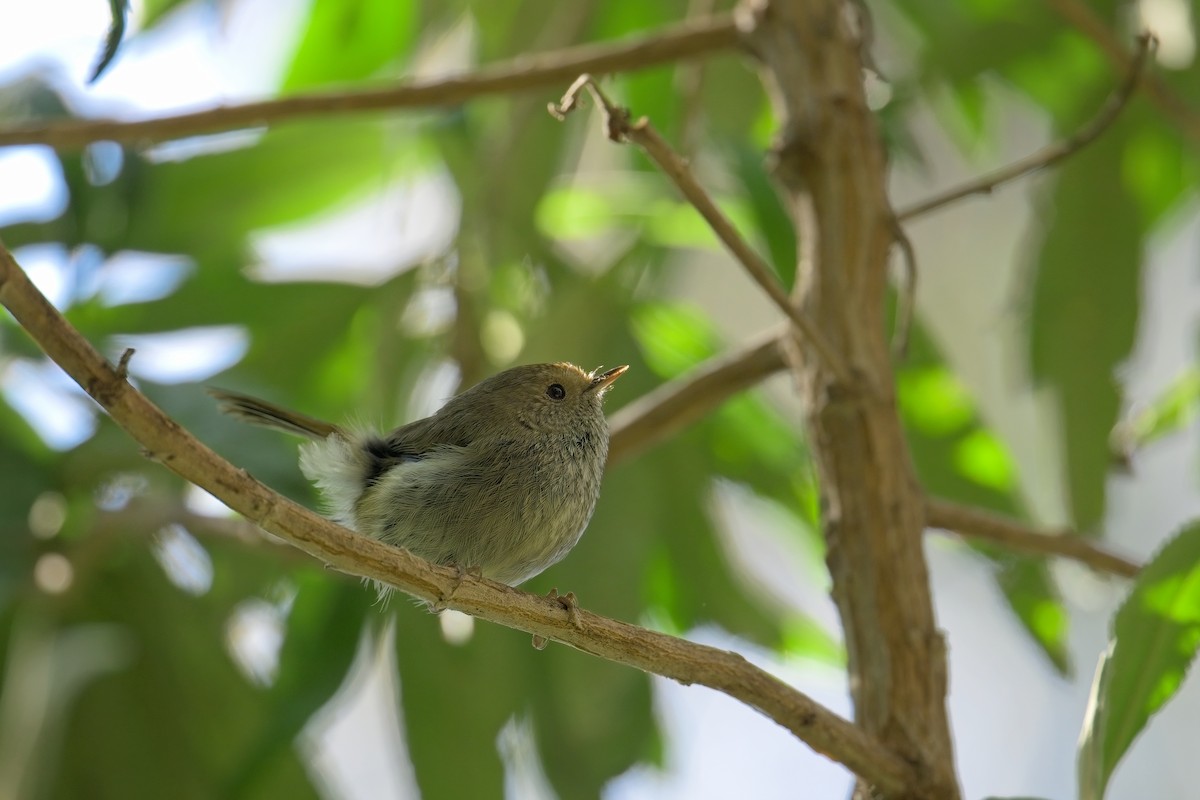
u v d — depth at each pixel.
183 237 11.02
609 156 13.87
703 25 8.81
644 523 10.47
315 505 8.65
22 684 9.66
